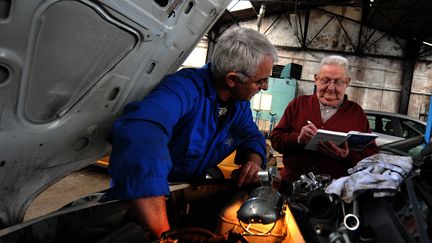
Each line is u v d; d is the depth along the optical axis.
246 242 0.78
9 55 0.56
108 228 0.80
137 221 0.68
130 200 0.70
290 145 1.66
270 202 0.78
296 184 0.96
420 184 0.75
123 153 0.69
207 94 1.05
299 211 0.83
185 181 1.11
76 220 0.77
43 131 0.76
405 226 0.67
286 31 9.77
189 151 1.07
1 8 0.51
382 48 9.28
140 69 0.92
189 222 1.00
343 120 1.64
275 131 1.80
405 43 9.15
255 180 1.08
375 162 0.85
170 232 0.66
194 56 10.09
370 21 9.02
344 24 9.44
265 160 1.27
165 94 0.90
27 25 0.55
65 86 0.72
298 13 9.53
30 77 0.63
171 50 0.98
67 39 0.63
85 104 0.82
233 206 0.95
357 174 0.79
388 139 4.65
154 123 0.78
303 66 9.69
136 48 0.82
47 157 0.87
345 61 1.63
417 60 9.04
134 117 0.77
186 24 0.93
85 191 3.24
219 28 9.98
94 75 0.77
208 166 1.20
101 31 0.68
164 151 0.72
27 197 0.92
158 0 0.75
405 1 6.65
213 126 1.10
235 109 1.17
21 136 0.72
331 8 9.44
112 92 0.90
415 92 9.11
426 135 1.23
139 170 0.67
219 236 0.72
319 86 1.67
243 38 0.95
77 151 0.98
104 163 3.38
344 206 0.79
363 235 0.69
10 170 0.79
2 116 0.65
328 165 1.60
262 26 9.88
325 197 0.81
